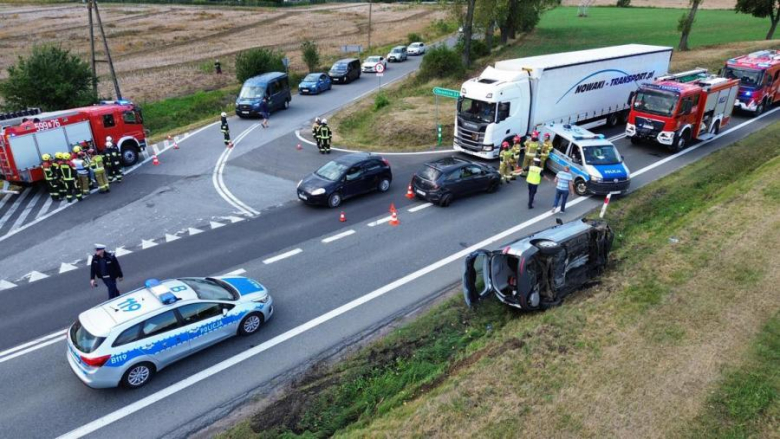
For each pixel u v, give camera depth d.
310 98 38.31
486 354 9.53
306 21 85.62
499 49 52.69
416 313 11.60
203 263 14.07
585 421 7.64
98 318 9.22
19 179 19.38
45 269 14.09
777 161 19.33
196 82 43.50
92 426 8.58
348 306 11.90
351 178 18.19
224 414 8.82
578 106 24.45
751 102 27.58
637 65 26.62
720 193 17.38
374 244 15.00
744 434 7.28
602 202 17.75
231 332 10.52
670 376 8.41
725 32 56.81
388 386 9.31
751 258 11.91
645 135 22.48
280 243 15.20
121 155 22.75
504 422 7.71
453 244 14.89
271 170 22.20
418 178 17.98
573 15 85.75
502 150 21.08
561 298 11.32
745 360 8.66
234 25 78.06
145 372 9.41
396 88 40.12
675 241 13.24
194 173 21.97
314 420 8.66
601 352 9.10
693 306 10.25
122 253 14.83
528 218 16.64
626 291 11.02
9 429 8.50
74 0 96.12
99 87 40.78
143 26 73.00
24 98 29.05
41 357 10.37
